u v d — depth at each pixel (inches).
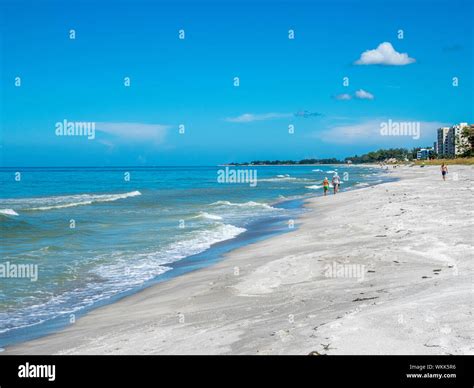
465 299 289.7
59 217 1200.8
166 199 1893.5
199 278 522.6
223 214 1286.9
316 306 332.8
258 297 397.1
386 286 373.4
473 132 6648.6
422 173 4106.8
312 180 3966.5
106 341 313.9
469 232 599.2
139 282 532.7
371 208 1087.0
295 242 706.2
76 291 497.0
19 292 491.5
